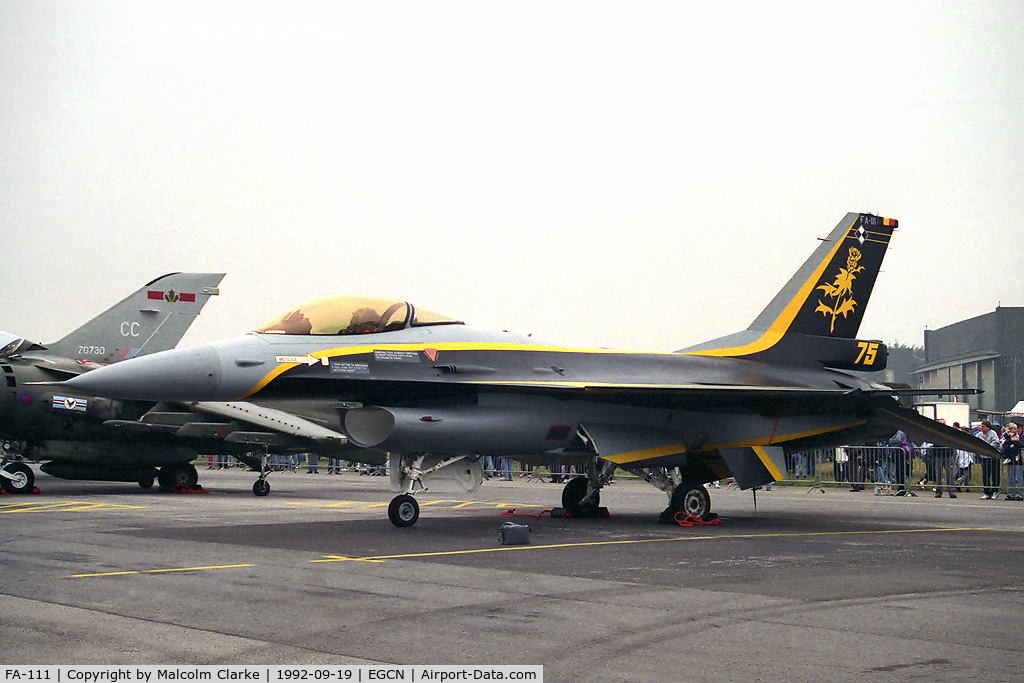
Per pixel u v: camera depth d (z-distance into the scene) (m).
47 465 21.02
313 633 6.55
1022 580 9.09
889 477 23.98
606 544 11.96
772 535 13.30
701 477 16.36
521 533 11.82
